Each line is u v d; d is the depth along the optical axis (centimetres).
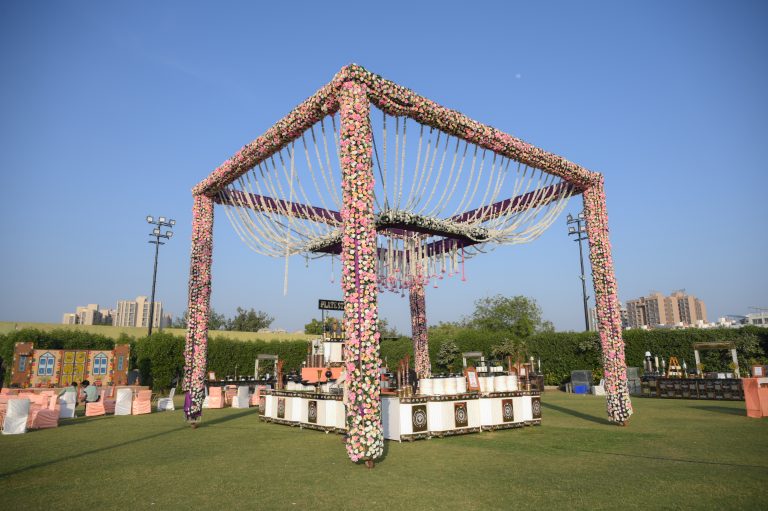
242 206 1211
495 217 1264
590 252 1238
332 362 1867
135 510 523
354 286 765
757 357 2233
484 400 1100
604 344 1187
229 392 1869
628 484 606
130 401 1527
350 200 784
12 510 527
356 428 728
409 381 1157
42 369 2066
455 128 957
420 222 1080
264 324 6038
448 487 604
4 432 1073
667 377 1908
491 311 5331
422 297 1758
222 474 684
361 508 522
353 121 797
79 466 742
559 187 1230
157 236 2923
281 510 518
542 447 879
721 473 654
